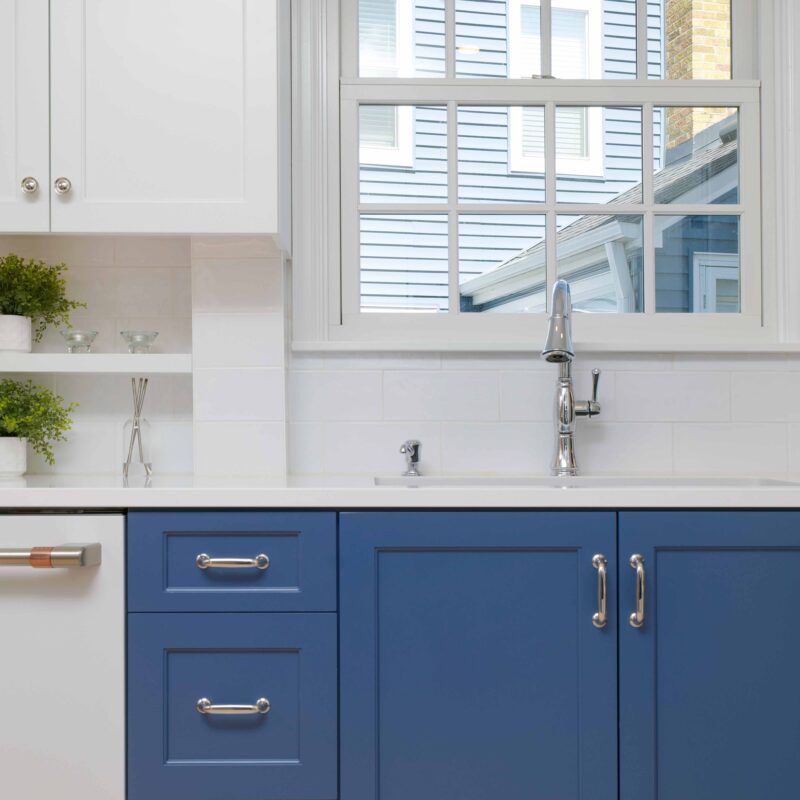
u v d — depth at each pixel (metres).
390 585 1.45
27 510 1.48
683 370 2.03
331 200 2.04
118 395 2.00
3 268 1.86
